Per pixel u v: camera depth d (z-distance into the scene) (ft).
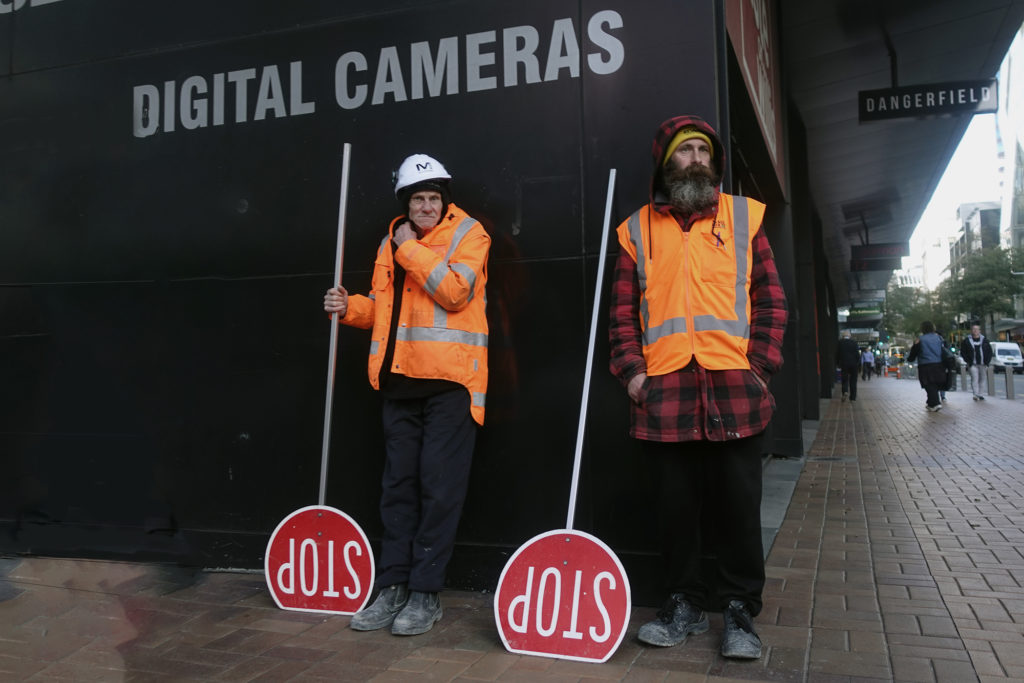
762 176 24.08
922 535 14.66
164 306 13.46
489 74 11.78
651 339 9.23
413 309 10.41
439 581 10.13
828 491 19.76
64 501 13.76
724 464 9.07
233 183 13.19
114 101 14.01
